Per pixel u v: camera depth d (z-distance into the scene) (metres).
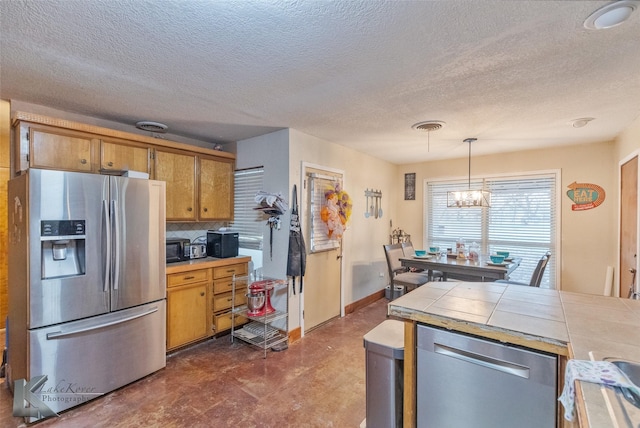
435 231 5.12
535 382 1.17
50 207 2.03
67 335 2.09
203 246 3.53
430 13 1.40
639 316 1.35
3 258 2.86
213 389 2.38
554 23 1.46
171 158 3.24
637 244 2.88
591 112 2.73
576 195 3.97
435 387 1.41
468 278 3.81
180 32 1.55
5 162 2.81
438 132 3.41
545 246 4.19
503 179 4.50
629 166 3.15
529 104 2.54
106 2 1.32
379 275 4.99
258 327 3.47
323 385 2.44
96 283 2.24
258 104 2.57
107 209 2.29
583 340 1.11
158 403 2.20
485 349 1.28
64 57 1.80
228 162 3.81
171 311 2.91
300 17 1.43
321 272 3.77
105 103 2.55
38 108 2.61
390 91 2.29
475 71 1.97
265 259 3.55
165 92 2.32
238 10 1.38
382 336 1.72
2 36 1.58
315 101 2.50
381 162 5.02
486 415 1.28
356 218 4.42
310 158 3.57
